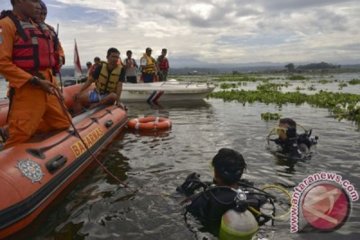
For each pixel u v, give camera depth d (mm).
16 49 4719
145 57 17453
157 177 5402
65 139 5477
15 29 4680
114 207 4371
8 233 3705
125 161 6293
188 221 3939
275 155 6457
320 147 6980
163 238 3627
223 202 3760
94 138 6645
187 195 4586
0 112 6434
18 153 4344
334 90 22719
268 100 15789
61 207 4430
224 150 4062
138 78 18141
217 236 3645
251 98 16531
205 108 13859
